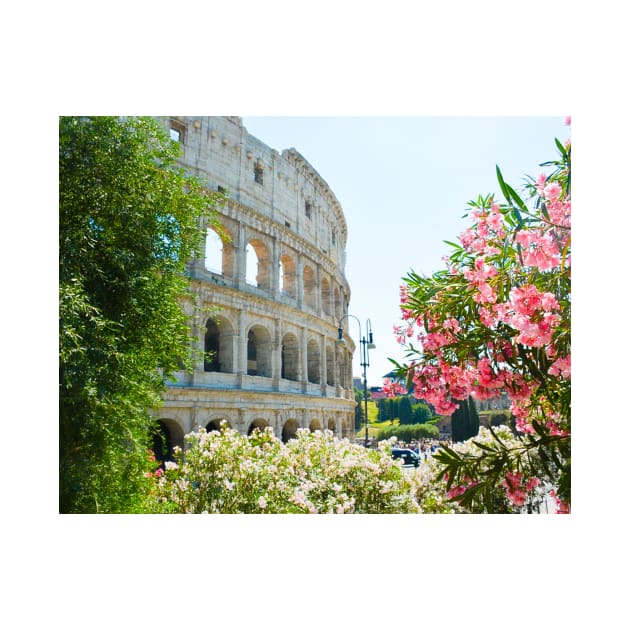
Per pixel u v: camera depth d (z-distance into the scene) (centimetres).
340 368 6969
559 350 941
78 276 1512
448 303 1080
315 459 1759
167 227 1870
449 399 1116
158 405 1905
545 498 1259
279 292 5009
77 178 1576
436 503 1564
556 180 987
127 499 1714
